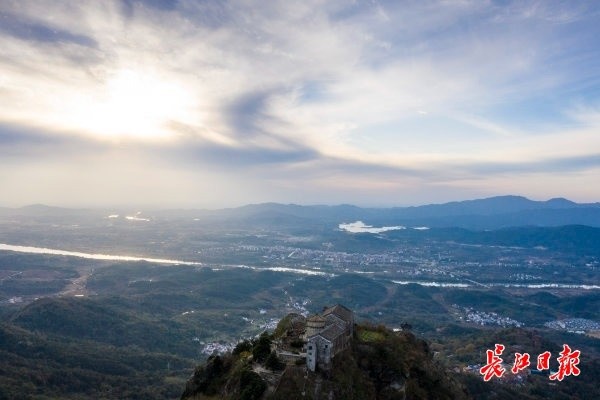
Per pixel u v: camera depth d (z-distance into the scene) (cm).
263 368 16838
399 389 17712
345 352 17750
